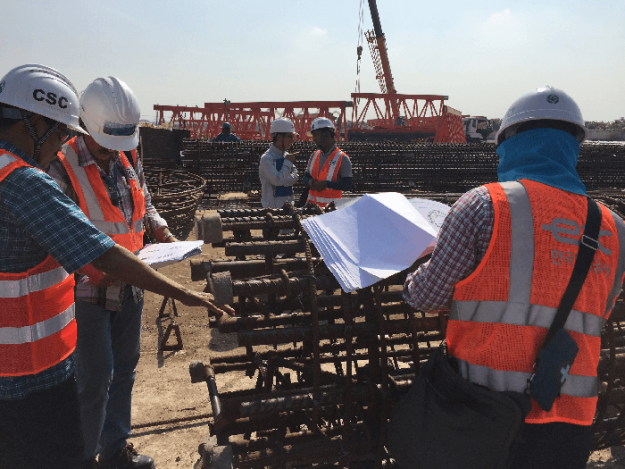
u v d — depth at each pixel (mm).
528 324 1175
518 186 1221
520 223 1169
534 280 1165
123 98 1779
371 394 1762
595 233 1194
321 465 1861
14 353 1327
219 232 2059
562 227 1181
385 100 39094
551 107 1275
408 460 1373
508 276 1176
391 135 37625
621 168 12773
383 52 47969
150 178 9875
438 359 1373
